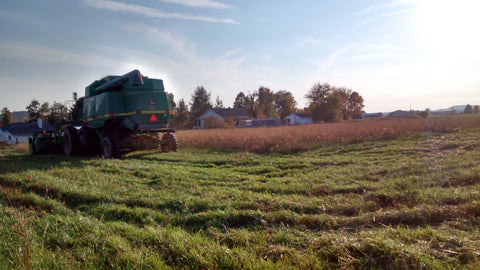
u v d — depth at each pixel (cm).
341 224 413
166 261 326
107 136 1273
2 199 568
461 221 398
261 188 626
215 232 399
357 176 709
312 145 1412
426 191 534
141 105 1234
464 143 1188
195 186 653
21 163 1135
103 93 1299
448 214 419
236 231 395
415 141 1412
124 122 1293
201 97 8081
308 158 1055
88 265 317
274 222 429
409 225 405
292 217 433
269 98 8900
